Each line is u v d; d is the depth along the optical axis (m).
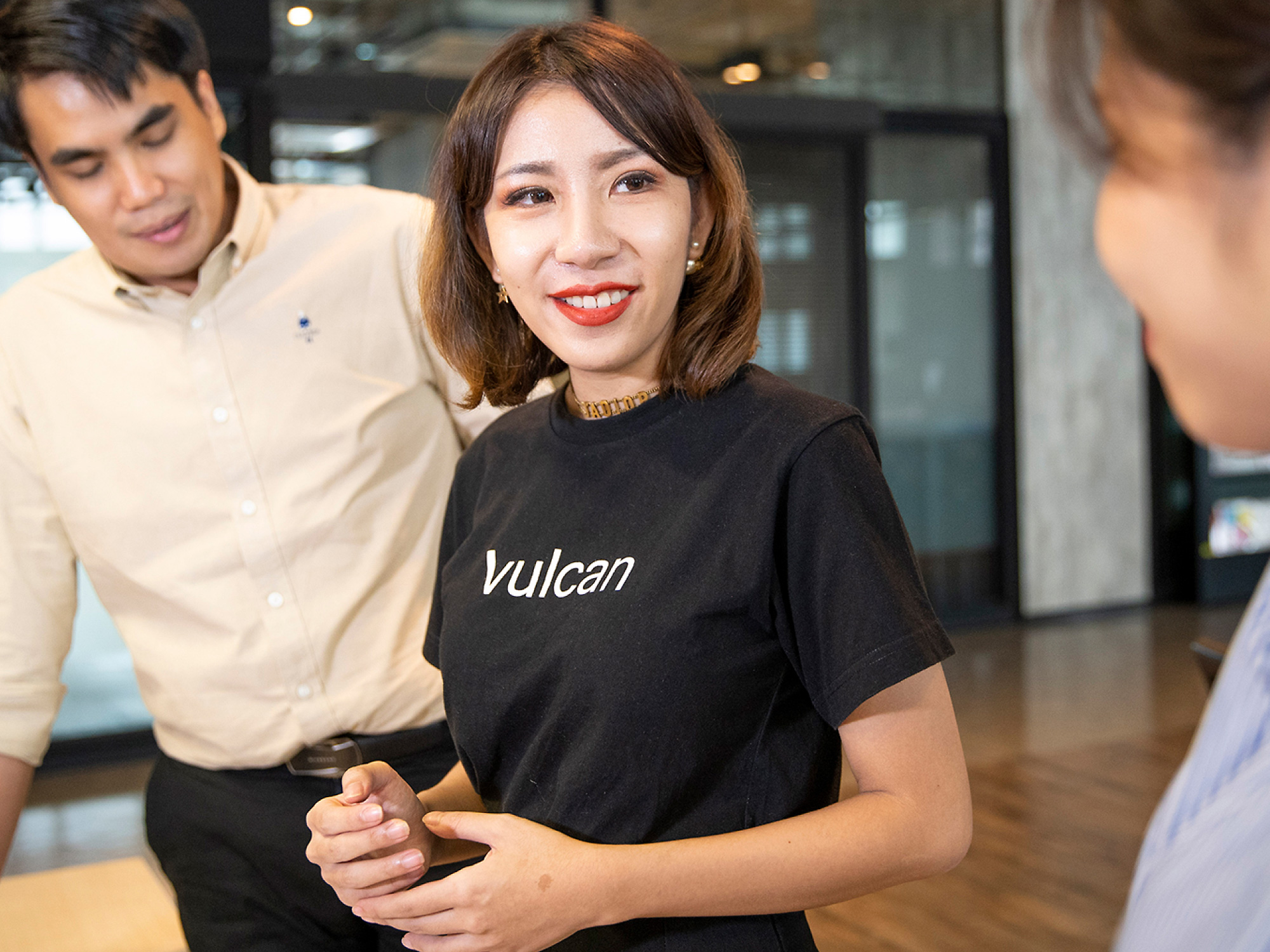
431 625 1.27
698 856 0.92
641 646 0.98
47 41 1.27
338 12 5.02
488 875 0.91
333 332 1.50
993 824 3.67
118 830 3.93
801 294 5.98
